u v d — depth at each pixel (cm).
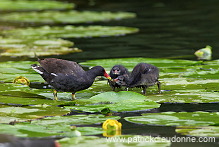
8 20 2941
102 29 2464
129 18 2972
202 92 1168
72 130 862
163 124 884
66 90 1173
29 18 2964
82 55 1789
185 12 3141
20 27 2638
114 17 2984
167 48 1931
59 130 860
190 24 2619
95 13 3209
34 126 885
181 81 1298
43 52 1808
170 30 2431
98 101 1095
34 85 1316
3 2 3922
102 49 1930
